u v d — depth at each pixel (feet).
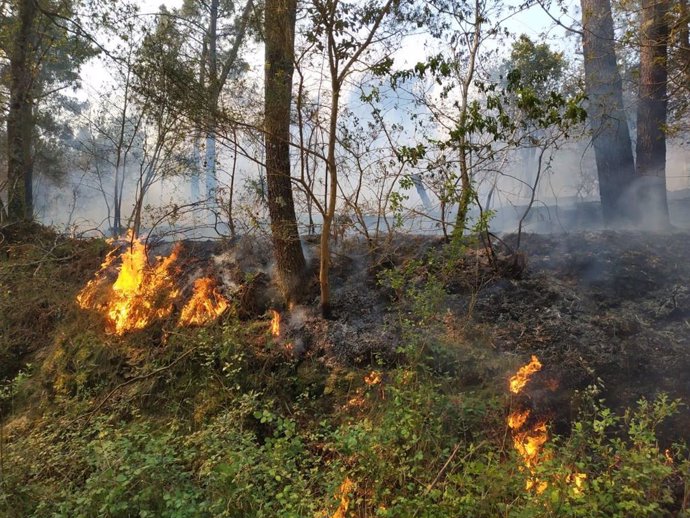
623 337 16.70
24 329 23.94
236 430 15.69
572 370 15.57
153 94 19.48
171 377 18.45
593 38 23.85
